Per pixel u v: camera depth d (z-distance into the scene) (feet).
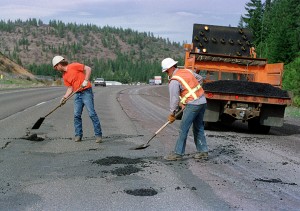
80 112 27.48
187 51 46.03
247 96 34.94
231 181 18.07
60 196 15.05
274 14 241.14
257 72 41.93
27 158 21.53
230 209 14.10
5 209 13.52
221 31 46.78
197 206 14.32
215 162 22.16
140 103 71.05
